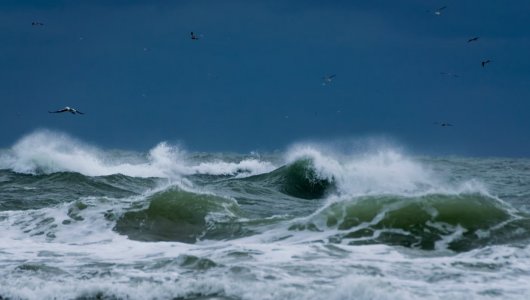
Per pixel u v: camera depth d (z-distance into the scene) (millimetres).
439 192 66625
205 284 40094
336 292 37500
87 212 72000
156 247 58625
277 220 68188
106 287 39844
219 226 68125
